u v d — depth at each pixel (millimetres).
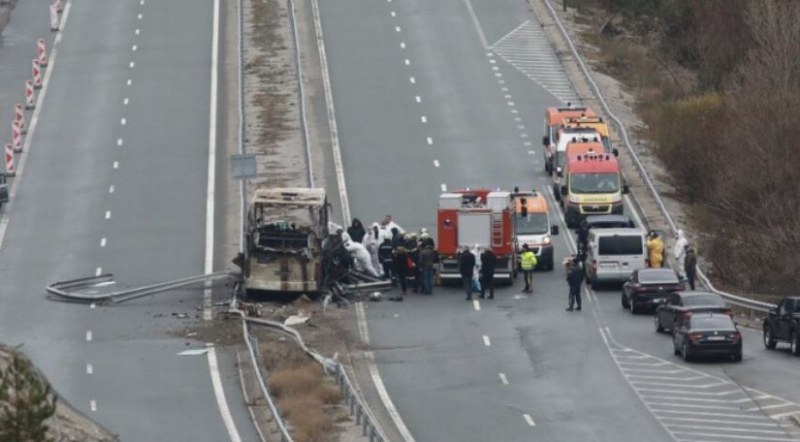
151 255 195125
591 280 182250
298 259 172750
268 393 134875
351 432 128250
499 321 167625
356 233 188375
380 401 139875
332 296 176250
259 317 168000
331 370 144875
